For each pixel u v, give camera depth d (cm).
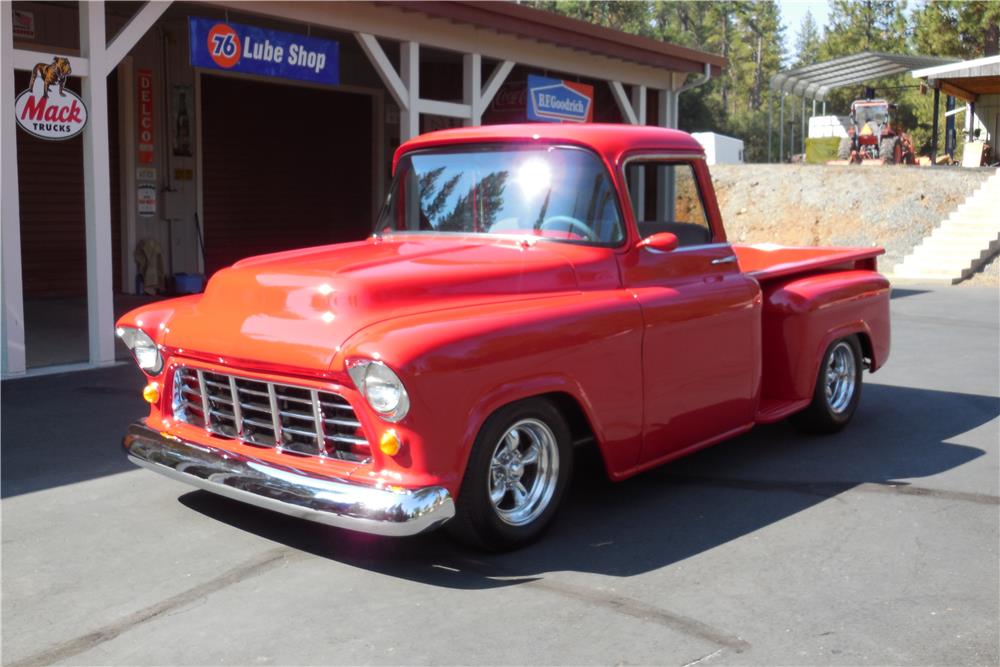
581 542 434
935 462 568
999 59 2308
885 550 426
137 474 528
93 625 350
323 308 396
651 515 472
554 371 414
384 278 401
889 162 2772
